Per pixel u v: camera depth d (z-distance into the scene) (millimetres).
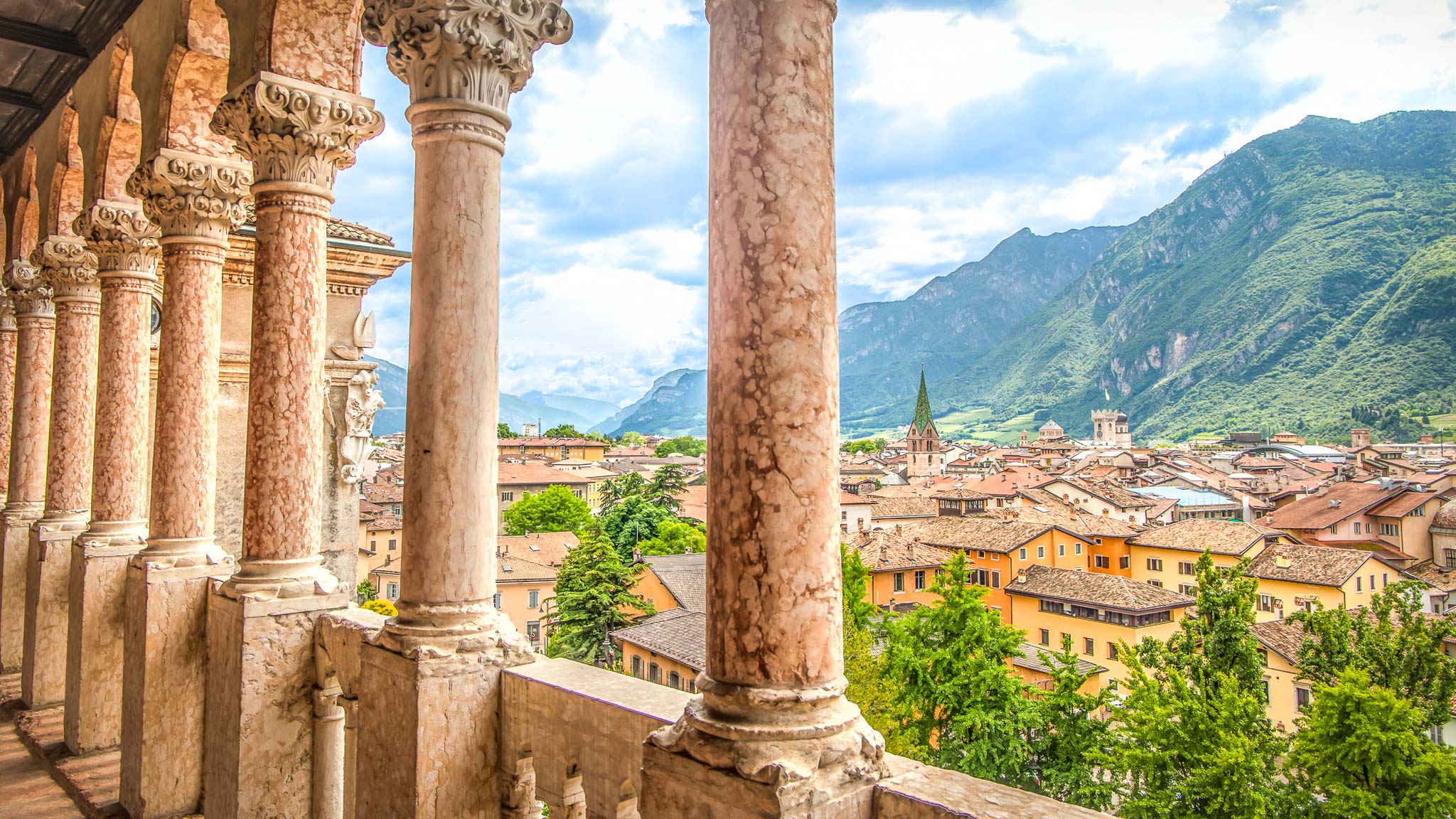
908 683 23391
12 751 9625
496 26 5129
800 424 3004
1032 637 37156
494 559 5348
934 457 177500
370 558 56656
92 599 9148
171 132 7867
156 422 7941
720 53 3143
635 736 4117
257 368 6684
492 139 5152
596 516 94750
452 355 5047
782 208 2980
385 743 5066
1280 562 37281
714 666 3188
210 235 8008
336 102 6598
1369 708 17531
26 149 12719
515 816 4910
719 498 3121
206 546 8008
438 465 5074
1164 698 20281
